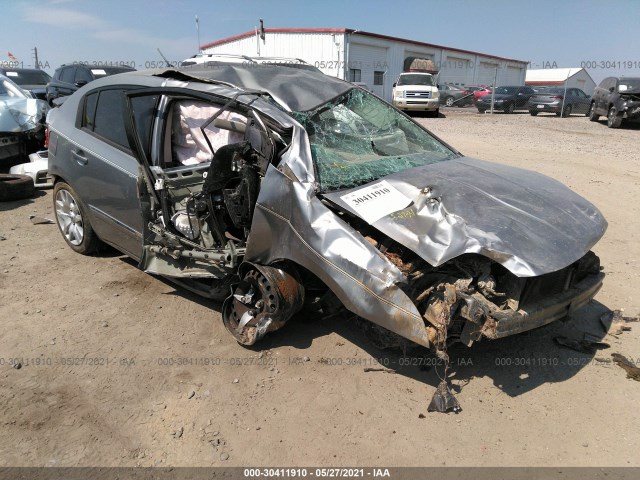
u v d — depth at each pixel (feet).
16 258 16.99
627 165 31.53
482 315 9.36
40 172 25.31
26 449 9.09
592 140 44.47
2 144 26.27
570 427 9.84
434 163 13.42
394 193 10.94
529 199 11.46
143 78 14.88
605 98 60.64
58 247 18.10
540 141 42.86
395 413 10.16
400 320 9.54
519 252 9.47
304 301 11.85
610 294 14.99
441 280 9.82
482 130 52.08
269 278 11.18
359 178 11.58
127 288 15.08
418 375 11.27
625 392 10.81
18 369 11.25
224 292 13.12
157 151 14.19
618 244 18.71
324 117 13.20
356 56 98.27
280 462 9.00
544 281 10.36
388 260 9.78
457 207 10.52
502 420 10.00
